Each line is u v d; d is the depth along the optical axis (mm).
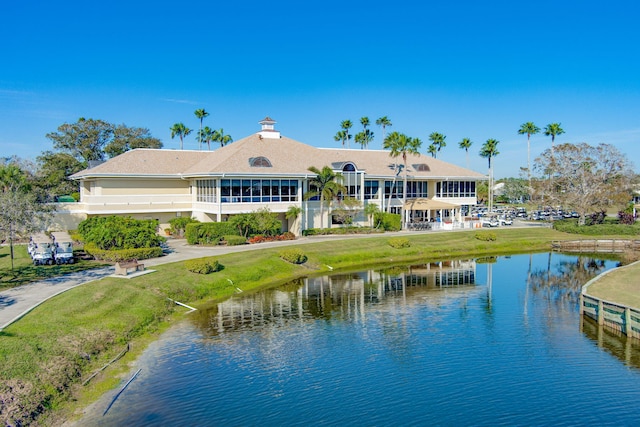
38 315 25125
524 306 35500
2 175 41281
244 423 18484
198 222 55688
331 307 34688
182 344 26453
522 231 71500
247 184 56406
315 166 64875
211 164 59156
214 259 40531
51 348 21719
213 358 24609
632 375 23266
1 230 33375
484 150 106438
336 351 26047
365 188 69500
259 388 21422
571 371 23703
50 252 40781
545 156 80438
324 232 62125
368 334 28891
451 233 66500
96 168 59188
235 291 38250
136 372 22484
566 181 78062
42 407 18156
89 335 24219
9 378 18594
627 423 19047
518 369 23938
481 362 24797
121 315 27875
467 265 52500
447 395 21125
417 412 19641
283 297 37344
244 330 29125
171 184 62781
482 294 39250
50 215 38000
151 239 45094
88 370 21766
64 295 29062
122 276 35094
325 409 19719
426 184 76938
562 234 71438
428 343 27469
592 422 19109
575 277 46406
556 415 19562
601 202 75750
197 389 21078
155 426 17906
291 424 18516
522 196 159875
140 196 59031
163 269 38281
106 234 43281
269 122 69688
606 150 76812
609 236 69500
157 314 30156
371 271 48469
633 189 81188
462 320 31938
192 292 35156
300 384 21969
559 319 32219
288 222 62219
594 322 31422
